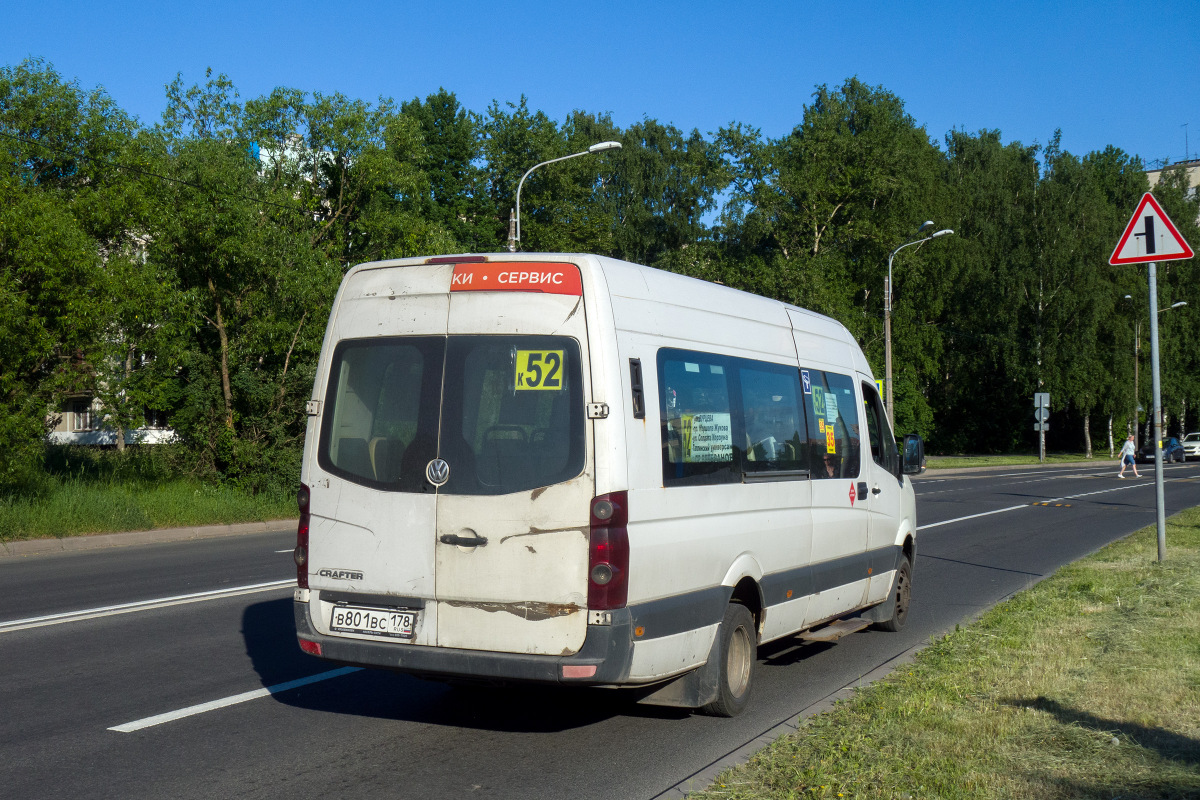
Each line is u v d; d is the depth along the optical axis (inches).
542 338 203.8
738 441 245.0
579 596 195.2
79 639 319.0
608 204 2338.8
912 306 2183.8
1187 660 274.5
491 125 1841.8
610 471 196.5
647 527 203.8
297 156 958.4
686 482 219.3
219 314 828.6
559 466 198.5
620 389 201.9
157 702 245.9
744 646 242.5
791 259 1798.7
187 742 214.7
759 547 248.2
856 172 1931.6
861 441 324.8
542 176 1809.8
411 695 255.9
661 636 206.1
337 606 214.7
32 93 745.0
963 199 2404.0
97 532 636.7
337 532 214.8
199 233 784.3
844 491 304.3
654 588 205.5
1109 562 498.0
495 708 245.0
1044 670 265.9
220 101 919.0
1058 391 2261.3
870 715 226.7
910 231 2059.5
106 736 218.2
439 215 1888.5
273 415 824.9
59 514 620.4
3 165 687.7
